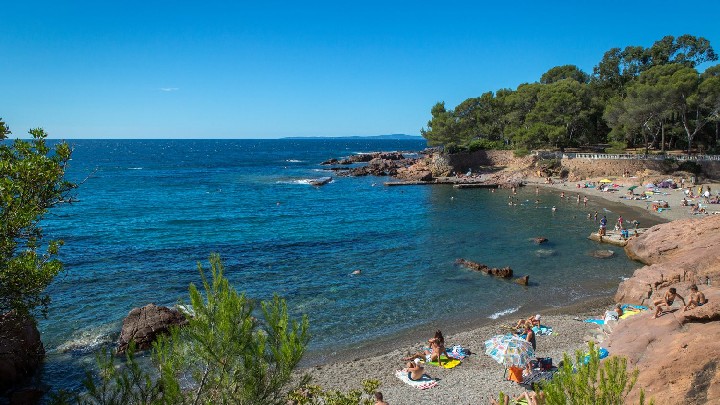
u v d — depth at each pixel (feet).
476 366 63.00
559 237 141.28
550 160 276.62
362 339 73.97
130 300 88.53
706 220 106.22
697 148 279.08
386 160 456.86
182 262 114.01
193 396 26.13
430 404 53.42
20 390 56.44
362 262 115.85
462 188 260.62
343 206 203.72
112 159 548.72
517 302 89.04
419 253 124.26
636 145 309.01
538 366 58.54
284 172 380.58
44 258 36.76
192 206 202.59
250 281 100.94
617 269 108.37
